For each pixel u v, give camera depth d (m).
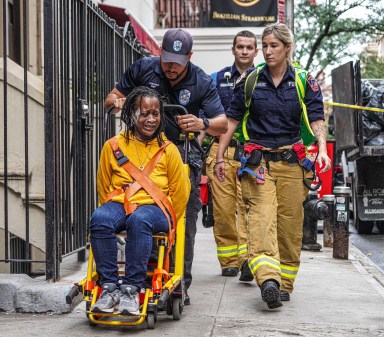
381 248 11.85
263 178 5.89
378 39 29.56
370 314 5.90
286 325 5.44
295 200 6.04
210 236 11.45
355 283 7.40
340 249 9.34
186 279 5.91
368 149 13.01
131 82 5.71
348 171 15.72
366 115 13.25
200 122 5.36
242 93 6.15
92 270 5.18
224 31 21.08
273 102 5.97
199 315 5.65
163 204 5.09
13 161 7.33
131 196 5.05
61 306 5.63
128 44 9.75
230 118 6.30
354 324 5.54
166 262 5.24
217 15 21.11
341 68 13.26
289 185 6.00
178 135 5.64
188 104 5.62
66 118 6.55
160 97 5.20
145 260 4.93
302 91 6.00
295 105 5.98
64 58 6.51
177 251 5.32
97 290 5.00
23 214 7.38
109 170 5.23
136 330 5.10
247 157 5.92
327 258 9.46
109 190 5.25
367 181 13.66
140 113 5.12
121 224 5.03
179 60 5.40
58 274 6.00
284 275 6.27
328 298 6.54
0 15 8.57
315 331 5.29
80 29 7.14
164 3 23.27
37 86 7.54
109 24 8.45
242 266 7.18
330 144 12.89
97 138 7.93
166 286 4.96
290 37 5.93
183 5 23.11
